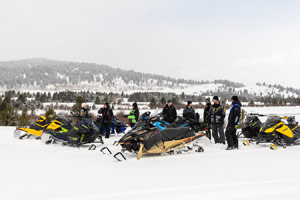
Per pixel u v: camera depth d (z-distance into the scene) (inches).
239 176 191.2
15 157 258.5
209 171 205.9
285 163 231.6
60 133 337.1
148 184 173.3
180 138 278.7
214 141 352.5
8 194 154.0
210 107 353.7
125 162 239.6
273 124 311.7
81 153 285.4
